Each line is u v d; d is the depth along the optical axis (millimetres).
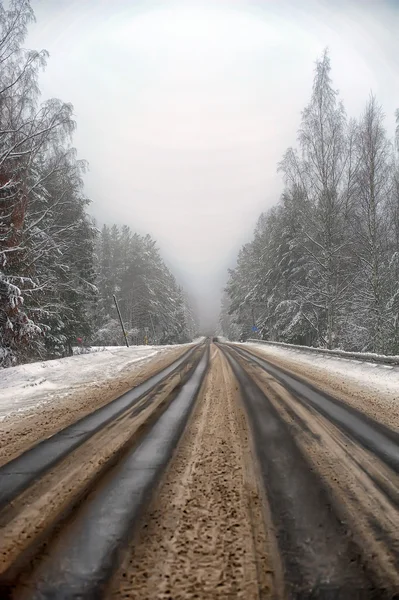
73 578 1682
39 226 15648
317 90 17031
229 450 3590
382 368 9727
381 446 3680
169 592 1579
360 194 15469
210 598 1536
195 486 2738
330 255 16391
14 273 12055
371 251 15000
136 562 1798
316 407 5516
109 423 4828
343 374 9875
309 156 16906
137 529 2119
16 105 12023
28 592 1590
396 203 16188
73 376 10141
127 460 3367
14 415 5777
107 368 12023
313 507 2377
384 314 15430
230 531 2084
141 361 14406
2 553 1904
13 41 11555
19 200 11539
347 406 5594
